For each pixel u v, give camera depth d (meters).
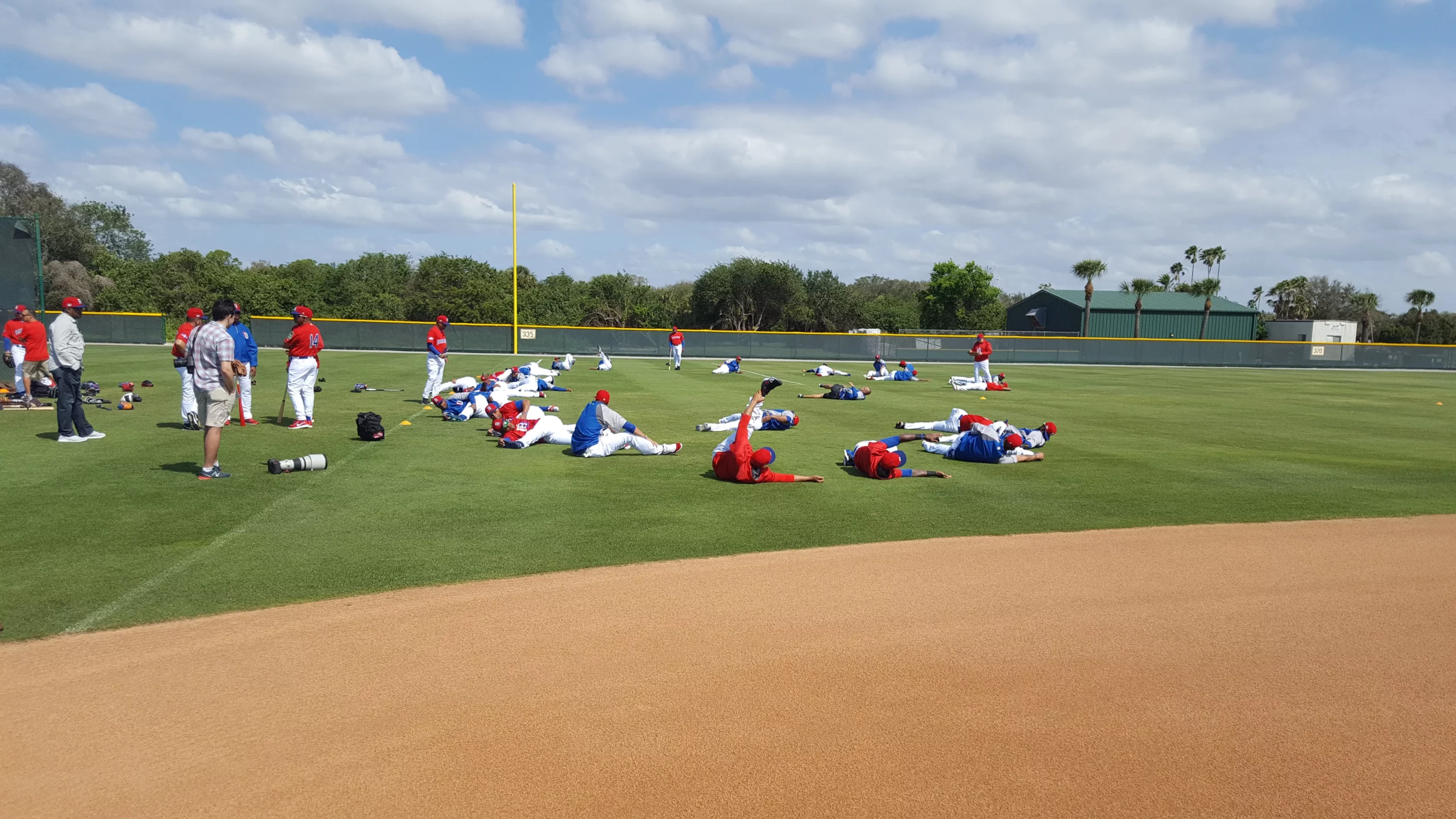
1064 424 15.94
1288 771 3.47
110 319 38.47
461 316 52.47
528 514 7.61
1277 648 4.76
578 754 3.48
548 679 4.19
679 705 3.94
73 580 5.52
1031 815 3.12
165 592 5.31
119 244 68.94
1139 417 17.48
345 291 55.28
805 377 28.89
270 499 7.93
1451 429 16.38
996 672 4.36
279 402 16.38
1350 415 18.88
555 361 29.52
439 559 6.14
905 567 6.19
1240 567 6.34
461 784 3.25
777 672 4.32
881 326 64.81
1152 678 4.32
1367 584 6.00
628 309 58.38
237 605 5.12
